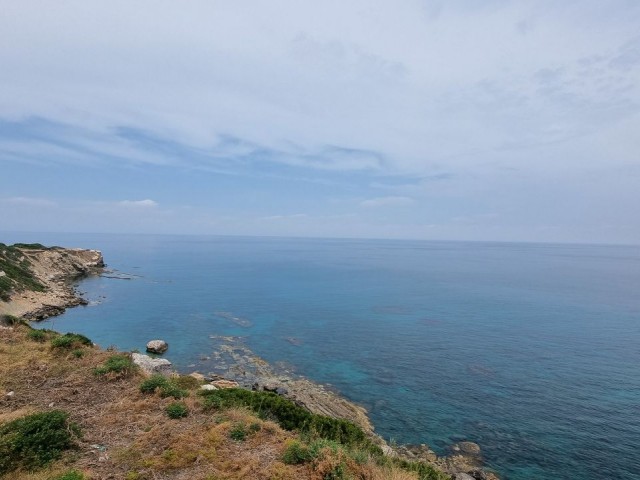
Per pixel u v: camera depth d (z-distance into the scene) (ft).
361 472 33.35
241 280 351.67
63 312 187.93
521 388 109.50
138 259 569.23
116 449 34.30
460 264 608.19
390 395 104.94
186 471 31.14
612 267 600.80
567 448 79.20
